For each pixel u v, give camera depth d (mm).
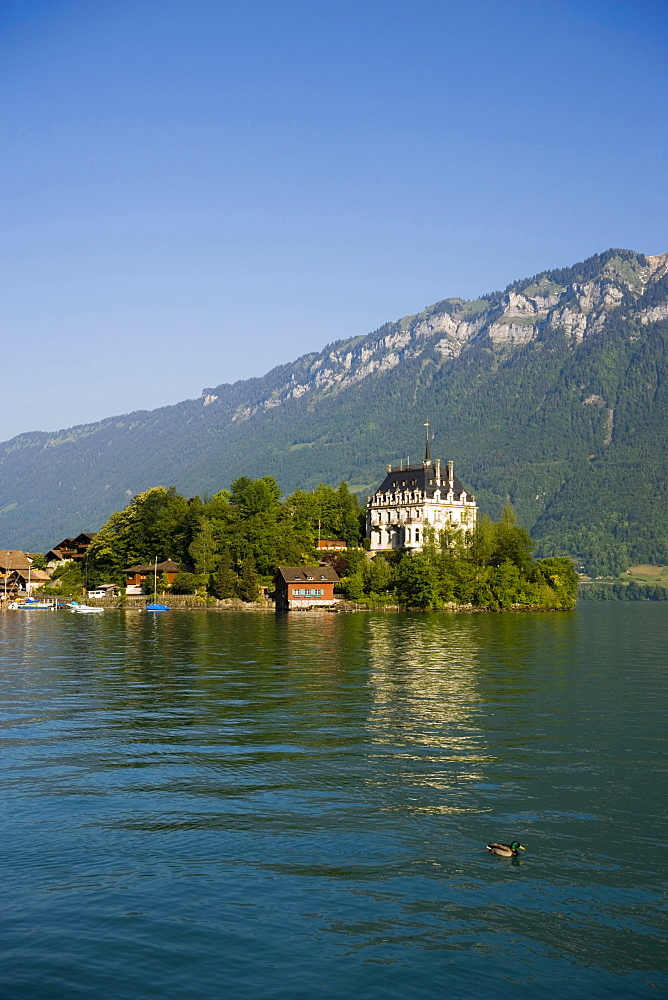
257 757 57312
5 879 38438
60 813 46219
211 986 30766
